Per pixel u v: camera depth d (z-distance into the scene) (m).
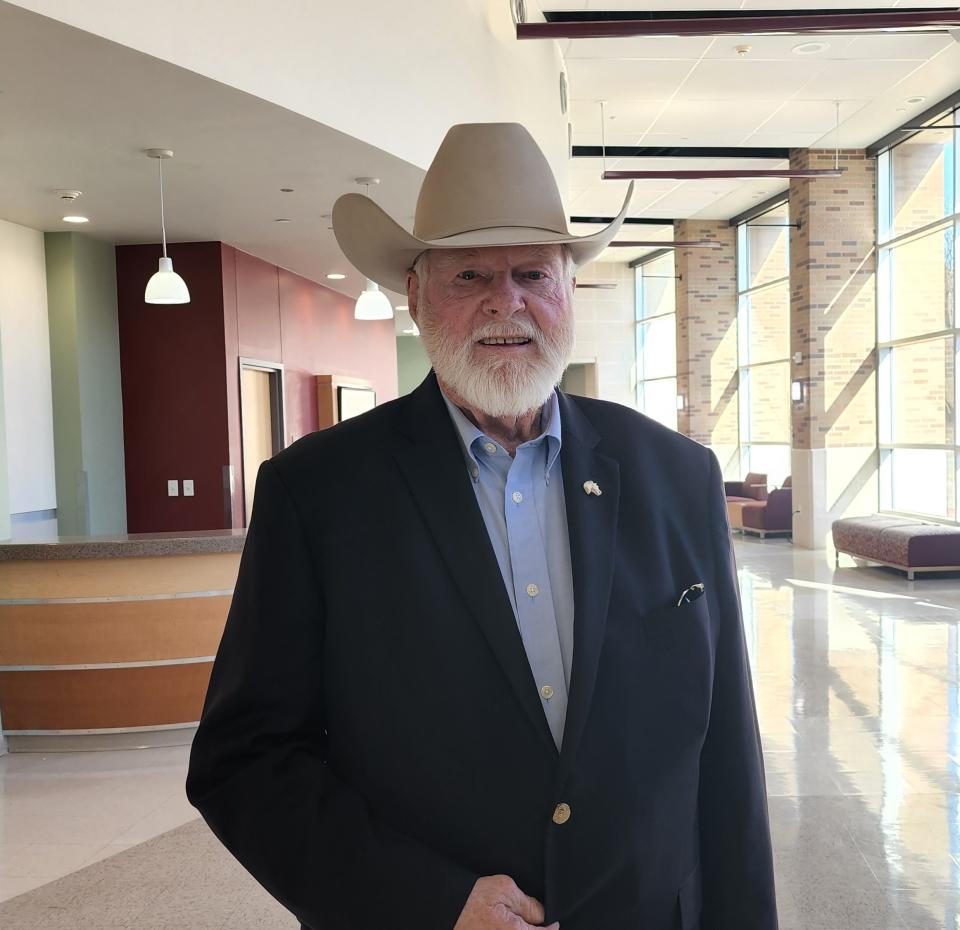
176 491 7.97
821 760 4.25
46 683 4.76
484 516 1.20
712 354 15.41
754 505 13.20
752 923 1.21
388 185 6.07
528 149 1.25
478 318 1.21
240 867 3.32
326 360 10.65
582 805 1.08
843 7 7.50
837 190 11.55
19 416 6.89
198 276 7.93
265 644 1.15
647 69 8.62
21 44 3.72
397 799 1.10
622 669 1.14
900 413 11.39
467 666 1.10
